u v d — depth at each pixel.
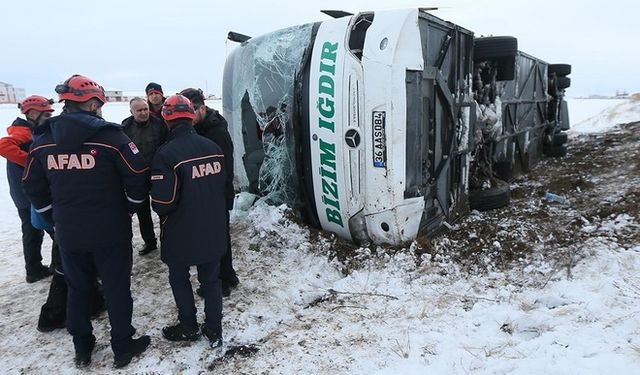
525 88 8.73
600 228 5.02
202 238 3.17
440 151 5.20
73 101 2.91
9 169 4.38
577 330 3.08
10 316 3.92
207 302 3.30
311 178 4.96
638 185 6.49
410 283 4.24
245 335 3.54
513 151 8.27
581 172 8.35
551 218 5.65
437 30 4.93
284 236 5.02
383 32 4.32
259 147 5.49
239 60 5.77
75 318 3.11
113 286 3.07
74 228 2.91
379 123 4.31
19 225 7.20
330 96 4.57
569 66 11.16
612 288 3.61
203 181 3.17
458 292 4.04
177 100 3.18
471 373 2.83
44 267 4.78
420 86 4.49
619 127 14.88
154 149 4.64
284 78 5.09
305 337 3.47
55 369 3.19
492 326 3.39
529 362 2.79
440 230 5.32
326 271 4.57
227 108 6.00
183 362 3.20
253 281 4.35
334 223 4.97
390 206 4.45
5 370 3.19
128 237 3.12
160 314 3.83
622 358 2.63
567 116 14.13
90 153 2.88
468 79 5.75
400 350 3.19
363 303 3.96
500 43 6.27
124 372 3.12
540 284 4.05
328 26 4.83
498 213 6.10
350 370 3.03
